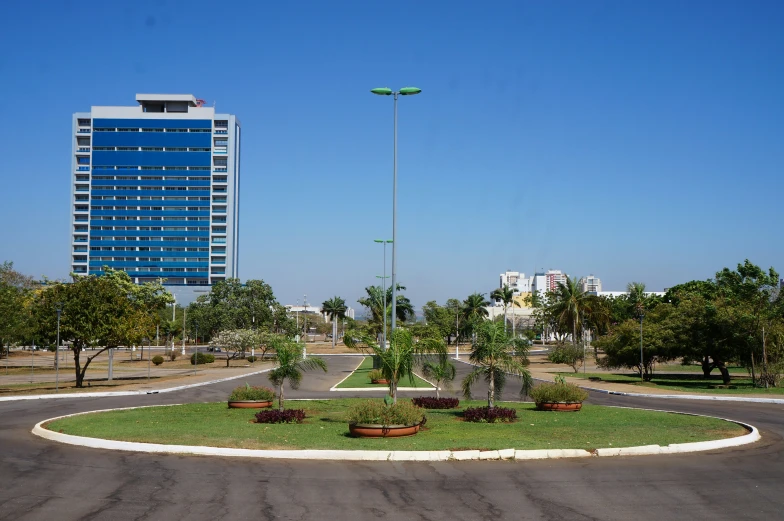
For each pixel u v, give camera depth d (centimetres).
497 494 1024
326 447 1389
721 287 5300
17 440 1596
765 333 3553
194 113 15650
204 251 15512
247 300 7606
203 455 1363
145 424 1825
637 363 4347
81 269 15412
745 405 2592
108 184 15425
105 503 970
